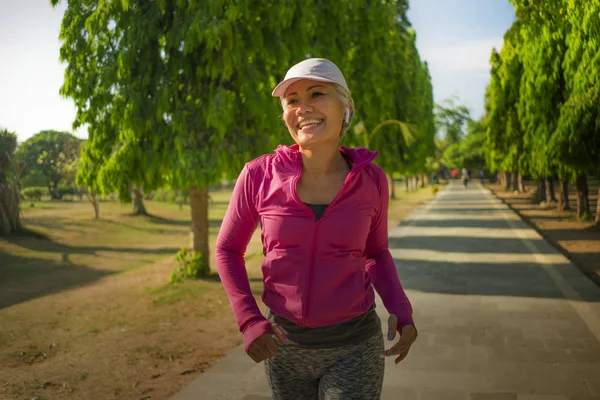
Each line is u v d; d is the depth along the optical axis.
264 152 10.00
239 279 1.85
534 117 14.85
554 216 23.44
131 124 9.74
